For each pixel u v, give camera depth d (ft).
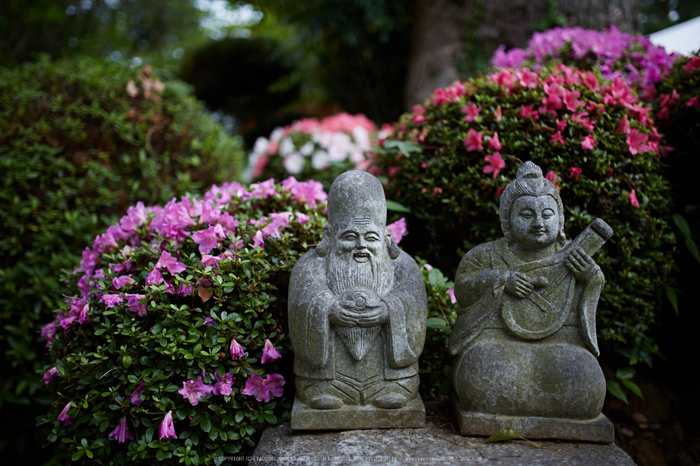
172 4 32.53
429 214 10.84
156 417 7.73
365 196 7.67
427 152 10.96
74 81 13.47
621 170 9.64
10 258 11.91
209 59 34.17
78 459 7.78
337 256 7.72
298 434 7.36
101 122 13.42
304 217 9.36
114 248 9.32
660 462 9.76
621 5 16.19
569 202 9.70
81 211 12.46
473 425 7.16
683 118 10.89
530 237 7.32
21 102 12.60
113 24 27.89
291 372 9.02
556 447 6.93
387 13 20.36
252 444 7.91
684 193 10.99
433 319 9.06
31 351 11.40
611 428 6.99
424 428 7.50
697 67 10.94
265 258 8.81
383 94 24.49
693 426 10.49
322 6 20.89
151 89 14.26
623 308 9.59
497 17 17.46
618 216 9.75
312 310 7.27
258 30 30.42
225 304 8.35
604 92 10.11
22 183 11.85
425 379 9.12
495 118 10.11
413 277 7.84
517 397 7.09
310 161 18.34
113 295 7.97
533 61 12.90
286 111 34.37
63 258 11.71
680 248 11.00
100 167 12.84
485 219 10.27
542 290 7.41
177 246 8.59
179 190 13.64
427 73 18.69
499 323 7.49
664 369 11.39
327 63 23.88
